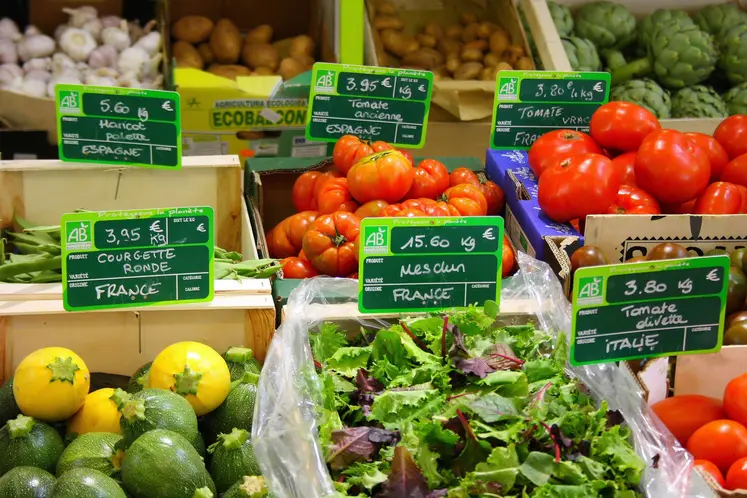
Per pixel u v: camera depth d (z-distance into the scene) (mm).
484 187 2936
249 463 1793
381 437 1734
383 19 4621
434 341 2023
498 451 1663
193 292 2131
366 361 2023
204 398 1914
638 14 4992
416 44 4578
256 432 1796
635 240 2475
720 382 2121
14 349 2125
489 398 1774
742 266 2371
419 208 2658
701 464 1902
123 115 2588
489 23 4711
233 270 2441
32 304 2119
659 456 1765
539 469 1660
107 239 2029
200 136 3799
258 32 4988
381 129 2980
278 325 2383
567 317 2156
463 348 1938
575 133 2908
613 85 4781
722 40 4754
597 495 1648
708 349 2004
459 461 1711
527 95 2998
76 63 4645
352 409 1846
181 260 2098
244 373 2035
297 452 1729
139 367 2201
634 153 2877
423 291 2131
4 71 4523
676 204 2768
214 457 1813
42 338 2133
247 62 4910
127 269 2070
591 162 2549
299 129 3861
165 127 2605
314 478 1675
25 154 3984
